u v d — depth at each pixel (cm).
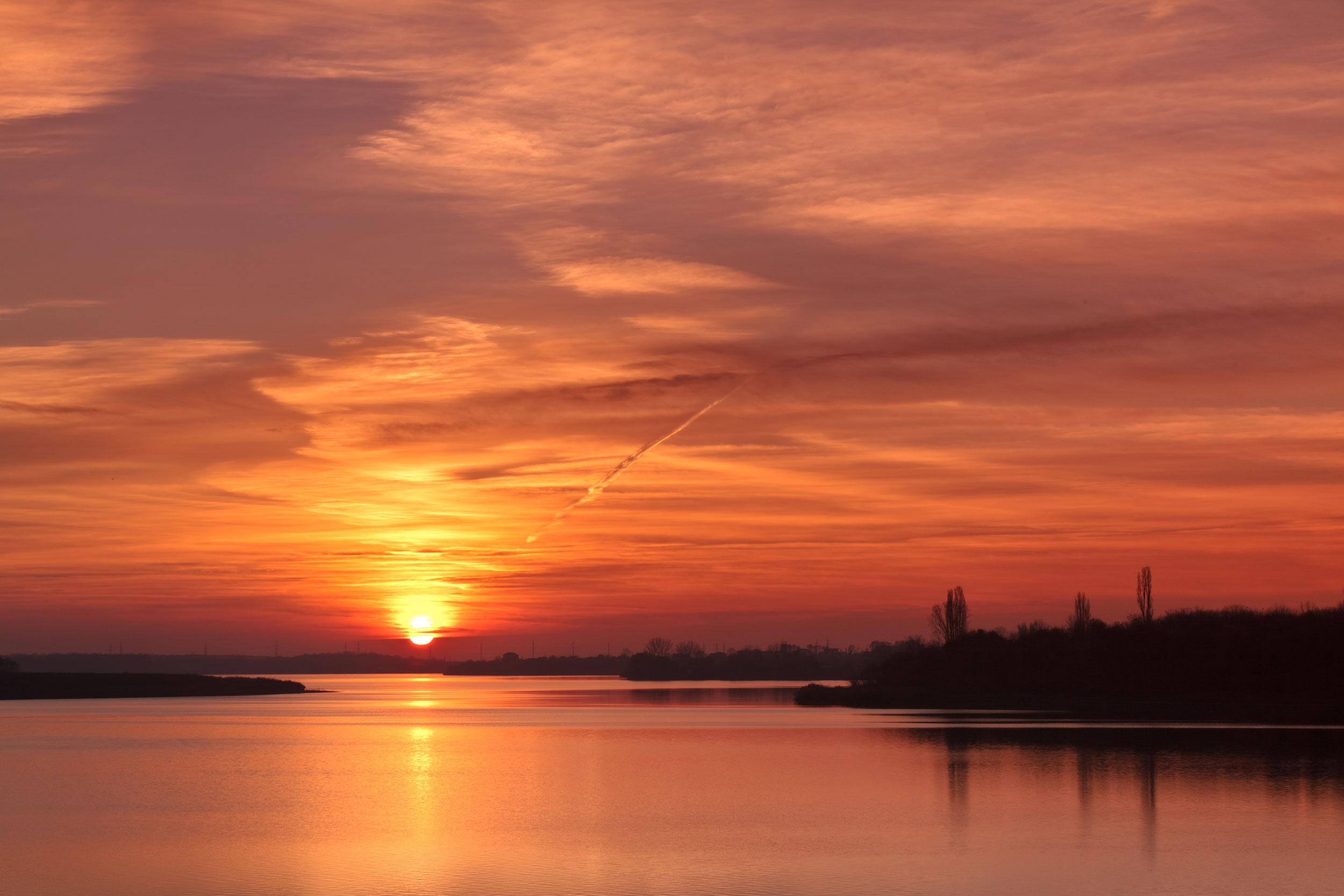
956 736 11731
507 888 4556
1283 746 10256
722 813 6438
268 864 5041
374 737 12219
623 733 12644
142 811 6619
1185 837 5622
